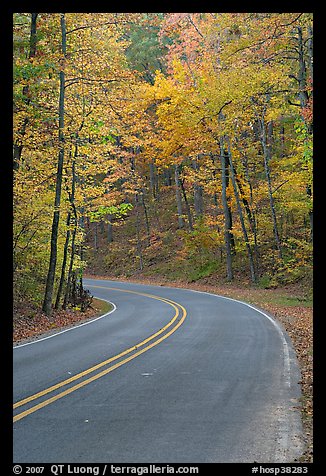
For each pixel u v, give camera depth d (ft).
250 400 25.09
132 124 78.38
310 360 34.88
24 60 59.11
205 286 110.93
